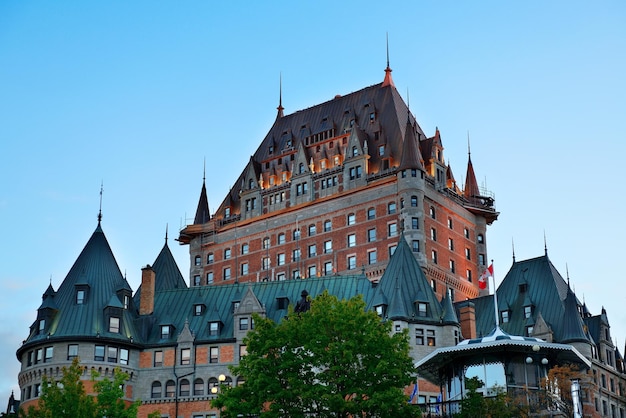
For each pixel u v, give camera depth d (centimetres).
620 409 12219
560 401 7400
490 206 15675
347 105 16038
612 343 12419
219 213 16538
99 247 11594
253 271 15450
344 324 8050
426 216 14162
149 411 10869
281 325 8238
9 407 13288
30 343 10844
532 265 12744
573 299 11931
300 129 16350
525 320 12169
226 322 11244
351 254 14425
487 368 7612
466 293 14675
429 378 8381
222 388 8219
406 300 10912
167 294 11788
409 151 14338
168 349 11088
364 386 7894
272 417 7725
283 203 15625
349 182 14888
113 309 11056
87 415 7881
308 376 8019
